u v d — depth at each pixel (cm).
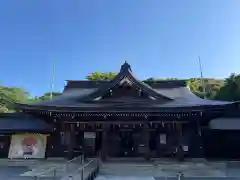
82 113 1756
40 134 2006
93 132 1936
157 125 1886
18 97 4850
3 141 2039
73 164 1265
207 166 1529
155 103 1812
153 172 1481
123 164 1639
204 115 1803
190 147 1845
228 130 1875
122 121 1812
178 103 1805
